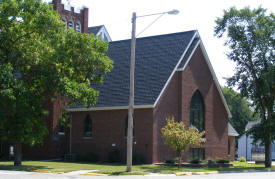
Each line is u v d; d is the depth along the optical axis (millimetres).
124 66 40812
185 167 33969
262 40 41125
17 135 27703
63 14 44281
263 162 48719
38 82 27609
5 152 41375
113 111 38188
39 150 39938
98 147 38719
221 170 32344
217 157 43656
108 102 38188
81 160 38500
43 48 27297
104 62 30188
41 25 26438
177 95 38812
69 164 32688
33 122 28219
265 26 41656
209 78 43375
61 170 25703
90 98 28562
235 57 42625
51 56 27156
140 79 38344
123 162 36875
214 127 43625
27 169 26312
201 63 42188
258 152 49250
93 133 39219
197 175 26078
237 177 23672
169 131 30828
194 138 30781
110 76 40656
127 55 42000
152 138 35406
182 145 30500
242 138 75125
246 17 41844
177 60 38562
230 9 42531
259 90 42094
